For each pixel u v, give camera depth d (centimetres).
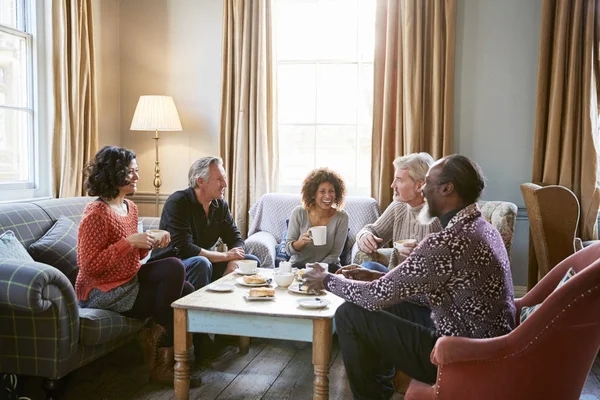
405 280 196
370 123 464
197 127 475
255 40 445
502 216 354
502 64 427
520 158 430
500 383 181
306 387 286
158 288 281
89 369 306
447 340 184
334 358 334
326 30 463
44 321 245
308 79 469
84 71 409
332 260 349
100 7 454
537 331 176
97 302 279
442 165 204
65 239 313
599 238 416
